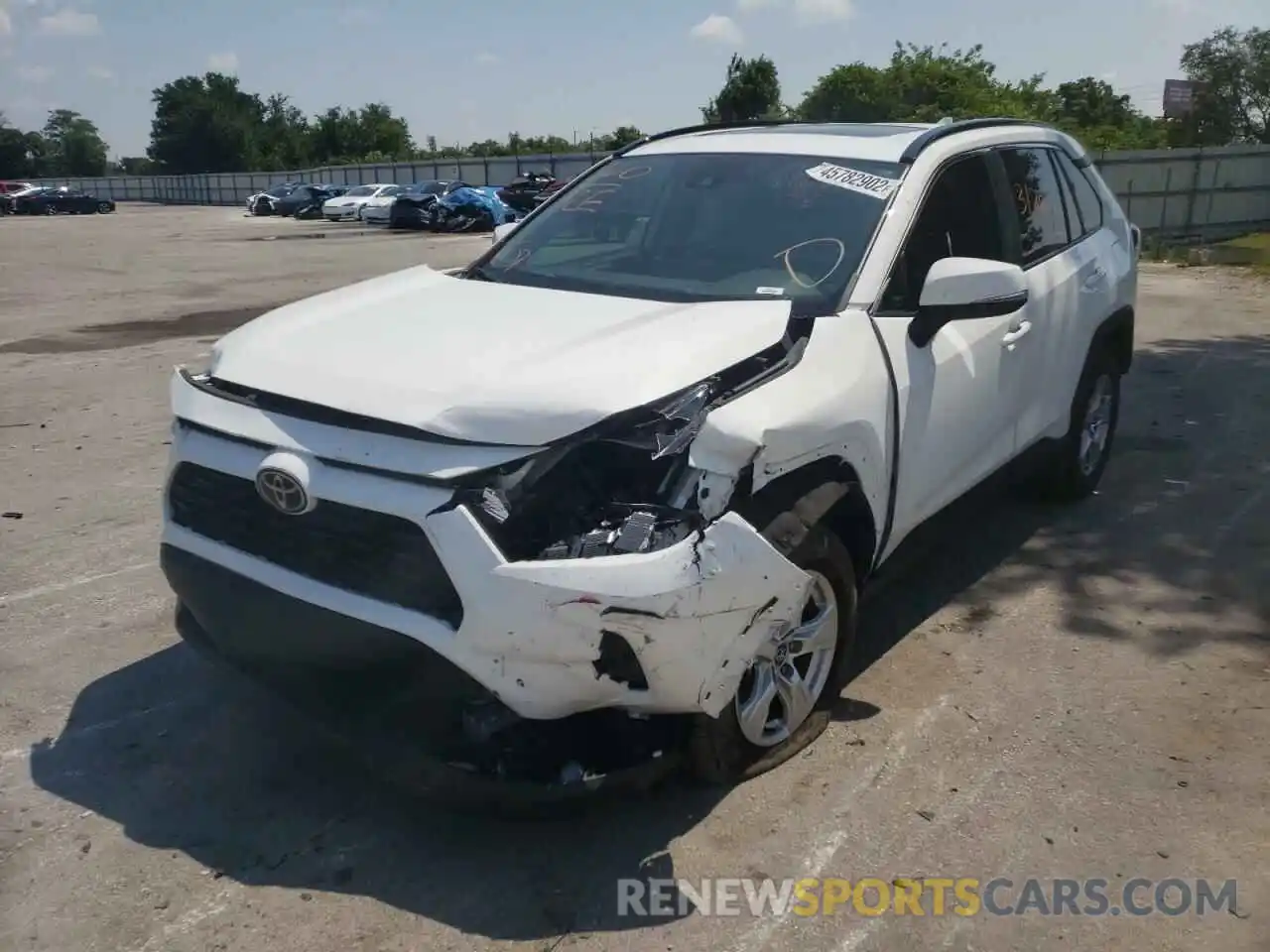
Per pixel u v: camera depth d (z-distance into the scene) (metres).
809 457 3.30
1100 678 4.18
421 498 2.86
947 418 4.12
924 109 39.12
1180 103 41.38
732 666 3.07
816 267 3.95
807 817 3.34
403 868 3.12
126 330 12.95
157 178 87.62
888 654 4.37
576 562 2.79
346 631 2.96
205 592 3.26
